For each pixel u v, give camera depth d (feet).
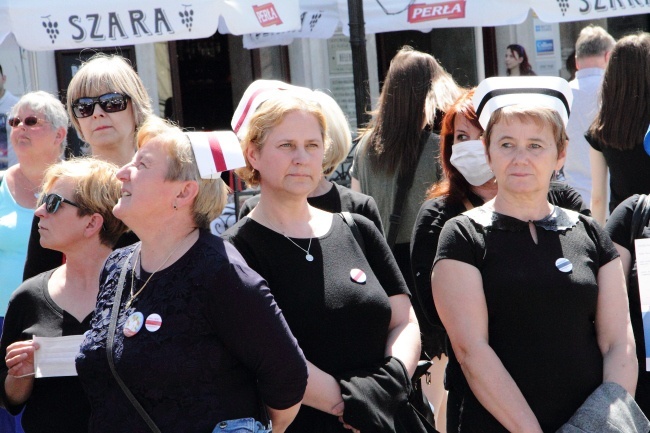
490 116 20.12
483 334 19.08
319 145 19.83
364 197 25.49
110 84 25.43
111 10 35.40
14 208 27.04
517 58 64.03
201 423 15.69
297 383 16.44
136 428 15.67
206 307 15.83
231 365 16.20
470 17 41.45
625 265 21.93
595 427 18.35
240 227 19.62
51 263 22.15
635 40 29.14
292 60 63.46
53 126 27.43
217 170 16.66
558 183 25.35
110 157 25.82
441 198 24.27
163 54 64.64
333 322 18.80
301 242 19.35
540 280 18.89
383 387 18.74
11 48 48.67
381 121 28.50
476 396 19.03
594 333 19.71
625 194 30.25
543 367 18.84
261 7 37.68
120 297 16.44
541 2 41.91
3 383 19.74
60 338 19.20
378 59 67.56
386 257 20.59
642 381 21.52
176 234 16.61
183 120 65.82
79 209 19.94
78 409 19.40
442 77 28.78
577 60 40.91
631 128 29.27
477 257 19.34
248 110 21.16
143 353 15.61
